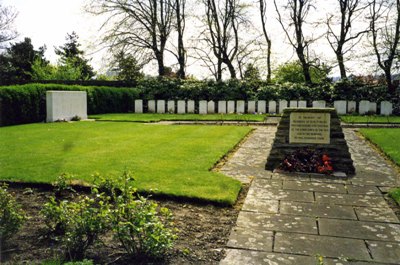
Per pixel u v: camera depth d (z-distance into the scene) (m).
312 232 4.21
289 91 23.19
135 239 3.82
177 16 29.08
